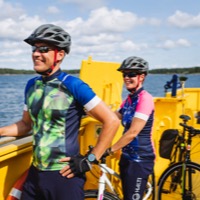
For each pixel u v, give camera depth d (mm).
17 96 58156
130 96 2783
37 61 1835
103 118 1828
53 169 1864
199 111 6945
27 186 2002
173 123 4773
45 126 1873
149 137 2715
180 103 4996
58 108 1836
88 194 2389
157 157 4492
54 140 1856
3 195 2133
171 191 3344
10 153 2041
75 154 1914
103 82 3488
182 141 3604
